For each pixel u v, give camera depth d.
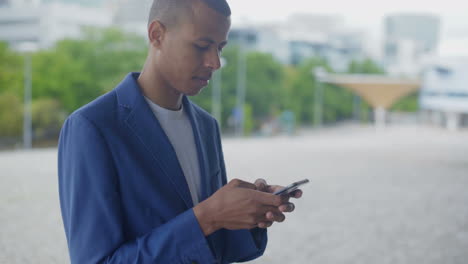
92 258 1.24
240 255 1.65
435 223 8.41
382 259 6.18
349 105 63.31
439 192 12.17
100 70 35.62
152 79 1.45
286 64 66.62
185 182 1.41
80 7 63.56
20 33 62.94
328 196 11.06
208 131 1.71
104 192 1.27
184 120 1.58
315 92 54.62
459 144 32.81
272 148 26.31
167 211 1.35
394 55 114.50
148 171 1.36
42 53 33.69
